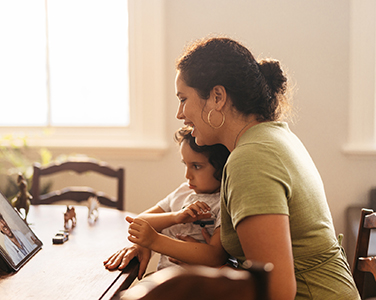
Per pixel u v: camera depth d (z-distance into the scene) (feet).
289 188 2.99
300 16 8.90
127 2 9.77
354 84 8.82
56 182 10.13
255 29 9.06
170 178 9.73
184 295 1.89
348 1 8.72
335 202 9.09
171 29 9.38
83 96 10.53
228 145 3.67
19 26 10.66
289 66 9.01
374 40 8.69
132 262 3.92
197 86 3.48
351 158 8.95
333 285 3.24
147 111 9.62
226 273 1.87
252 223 2.82
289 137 3.48
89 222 5.35
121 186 7.29
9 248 3.70
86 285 3.32
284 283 2.74
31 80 10.73
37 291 3.19
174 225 4.69
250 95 3.43
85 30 10.41
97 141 9.99
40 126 10.59
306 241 3.18
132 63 9.89
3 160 10.21
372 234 7.50
